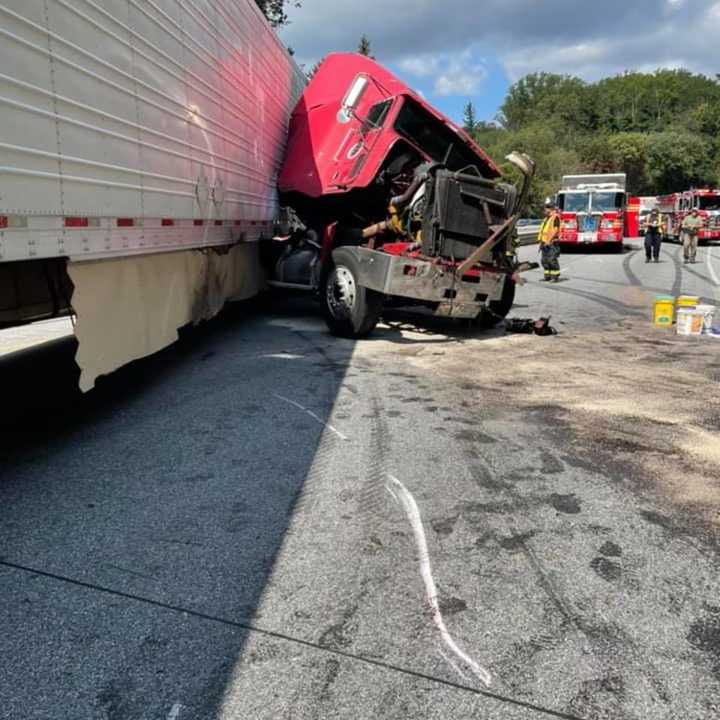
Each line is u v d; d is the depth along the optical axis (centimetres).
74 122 428
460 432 519
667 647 266
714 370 724
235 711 231
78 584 306
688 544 346
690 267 2133
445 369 725
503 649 264
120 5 498
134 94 527
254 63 929
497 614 287
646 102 12825
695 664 257
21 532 354
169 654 260
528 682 247
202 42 704
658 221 2339
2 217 350
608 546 344
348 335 891
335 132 992
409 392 631
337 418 551
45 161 394
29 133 375
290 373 698
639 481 427
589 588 306
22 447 482
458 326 1016
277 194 1093
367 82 946
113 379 673
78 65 432
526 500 397
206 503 391
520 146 9219
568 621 282
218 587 305
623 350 834
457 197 830
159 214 589
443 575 316
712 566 326
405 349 830
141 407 577
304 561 328
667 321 1028
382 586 307
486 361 767
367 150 919
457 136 933
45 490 407
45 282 512
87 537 350
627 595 301
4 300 465
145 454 468
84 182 444
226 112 799
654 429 528
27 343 880
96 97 459
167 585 306
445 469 445
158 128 581
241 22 857
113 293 531
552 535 355
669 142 9750
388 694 240
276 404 587
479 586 307
